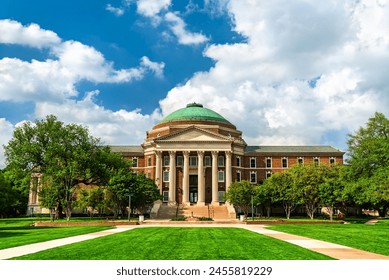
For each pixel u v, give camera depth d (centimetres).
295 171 7406
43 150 7038
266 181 7819
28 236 3297
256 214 9169
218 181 9312
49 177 6681
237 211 9019
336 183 6600
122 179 6938
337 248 2405
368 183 5378
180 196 9250
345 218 7800
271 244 2592
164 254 2061
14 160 6875
